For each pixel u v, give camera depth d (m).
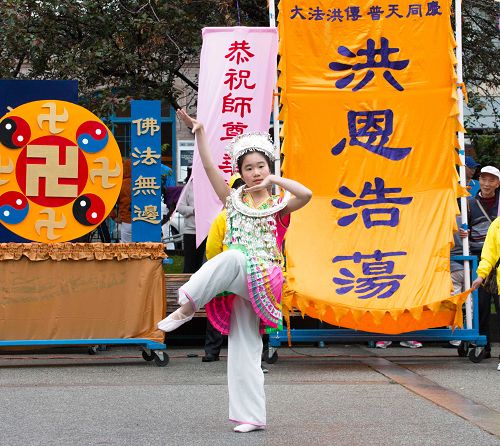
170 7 12.84
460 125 9.89
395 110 9.95
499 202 10.72
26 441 5.77
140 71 13.40
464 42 14.80
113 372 8.90
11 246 9.15
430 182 9.91
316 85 9.93
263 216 6.12
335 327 11.19
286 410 6.80
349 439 5.80
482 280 9.42
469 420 6.43
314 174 9.91
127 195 12.61
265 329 6.13
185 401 7.16
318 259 9.58
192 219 11.30
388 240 9.73
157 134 9.87
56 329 9.20
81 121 9.46
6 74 13.32
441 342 11.36
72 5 12.60
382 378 8.48
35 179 9.39
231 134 10.28
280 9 9.96
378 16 9.98
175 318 5.86
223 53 10.29
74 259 9.23
